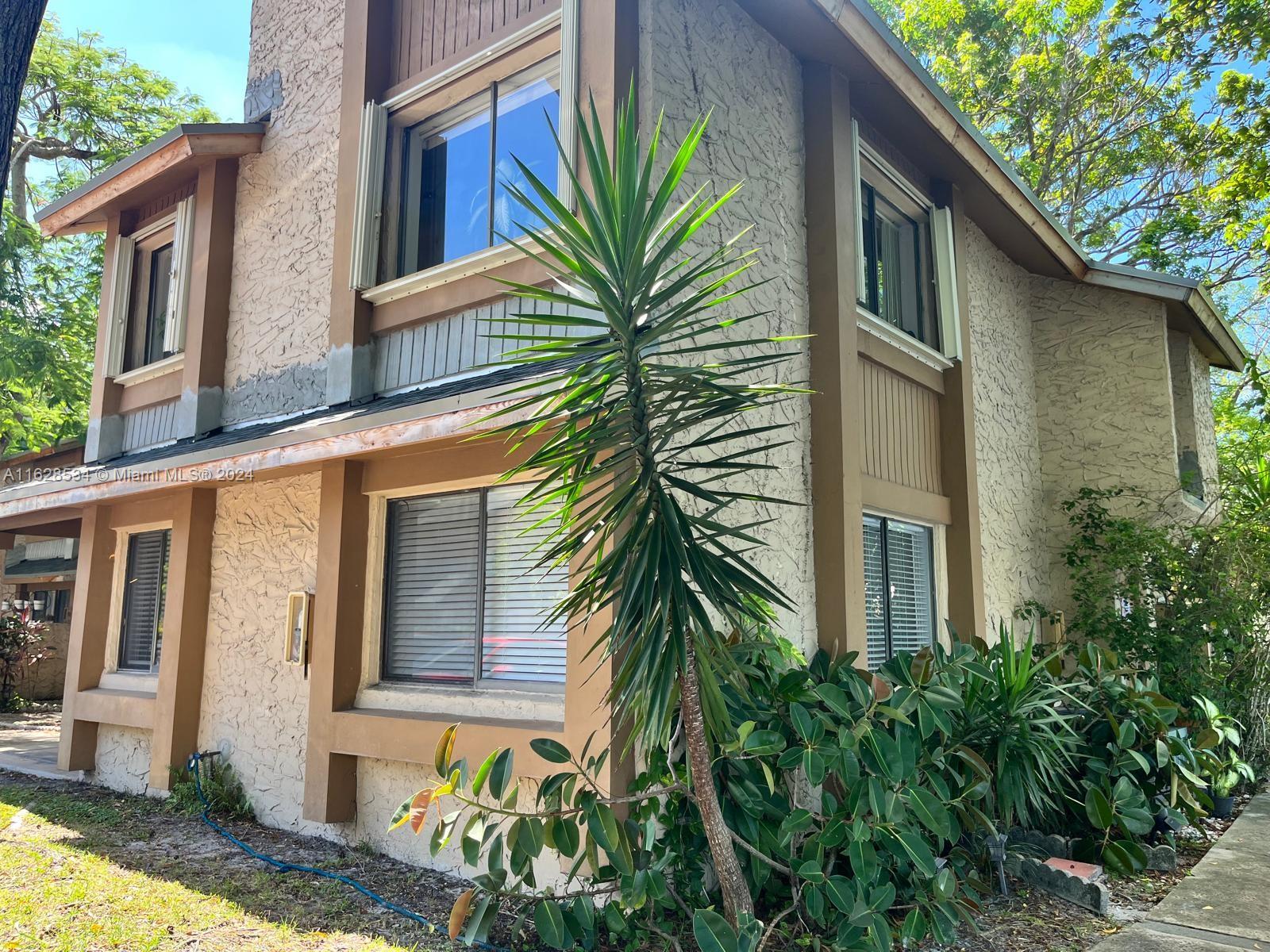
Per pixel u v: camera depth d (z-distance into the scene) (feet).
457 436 15.52
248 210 27.37
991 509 29.94
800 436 20.62
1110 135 61.36
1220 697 27.99
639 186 11.20
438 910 15.81
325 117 25.23
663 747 14.71
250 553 23.93
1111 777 20.30
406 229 23.41
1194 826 21.44
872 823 13.71
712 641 12.50
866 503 22.30
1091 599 30.35
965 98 62.13
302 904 15.97
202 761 23.72
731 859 12.82
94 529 29.04
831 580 20.08
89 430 31.40
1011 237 32.30
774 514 19.34
